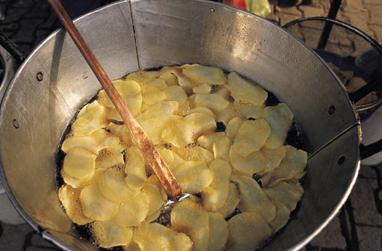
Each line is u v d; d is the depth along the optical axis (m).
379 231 0.73
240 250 0.52
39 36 1.03
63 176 0.56
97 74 0.54
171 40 0.70
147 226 0.52
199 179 0.55
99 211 0.52
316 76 0.60
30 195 0.50
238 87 0.67
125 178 0.55
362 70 0.83
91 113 0.62
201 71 0.68
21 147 0.52
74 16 0.91
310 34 0.97
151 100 0.63
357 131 0.51
